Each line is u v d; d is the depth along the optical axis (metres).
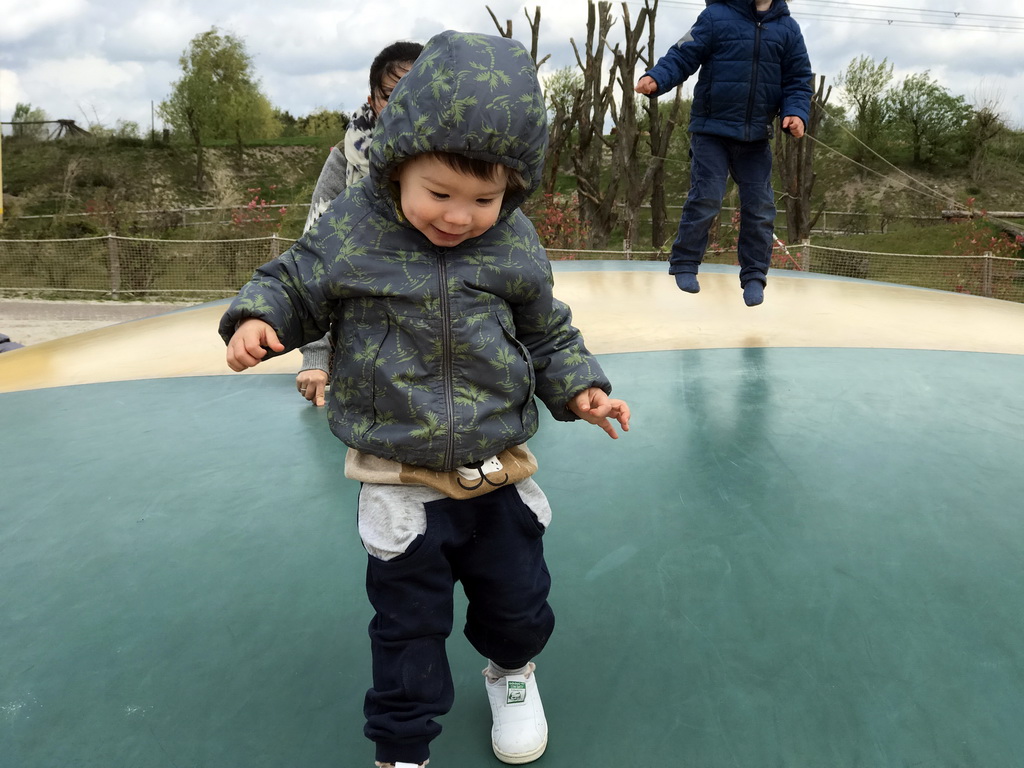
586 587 2.05
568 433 2.99
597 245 20.44
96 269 17.27
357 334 1.40
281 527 2.39
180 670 1.80
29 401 3.68
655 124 20.83
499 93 1.22
